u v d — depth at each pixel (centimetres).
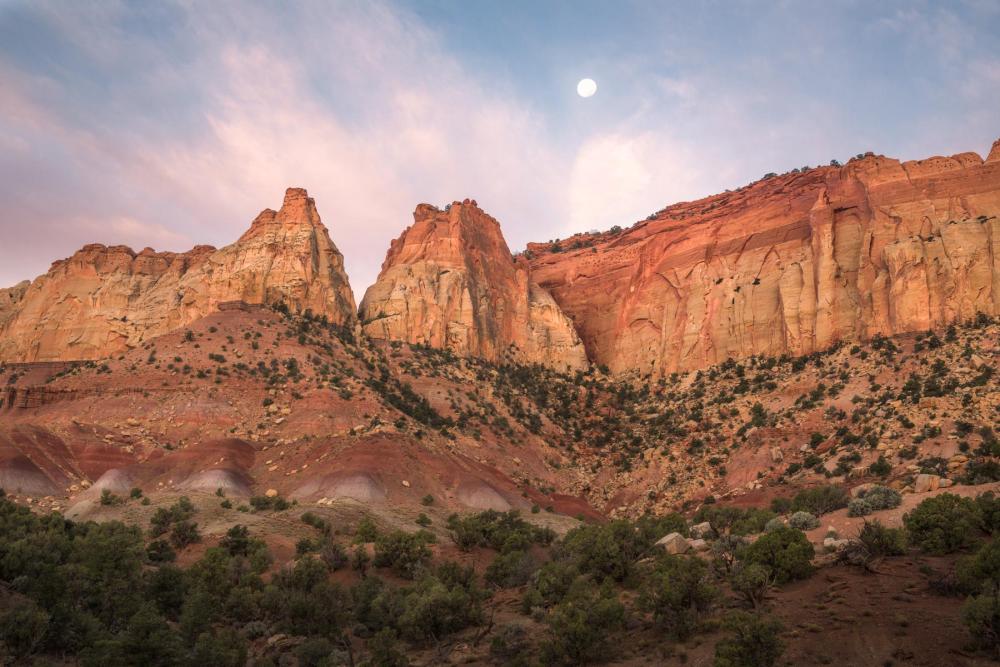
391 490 8900
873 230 11119
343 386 11044
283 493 8825
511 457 11175
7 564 4959
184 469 9112
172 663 3775
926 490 5878
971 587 3509
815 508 6153
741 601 4094
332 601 5078
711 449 10450
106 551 5397
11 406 10438
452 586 5656
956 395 8638
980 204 10650
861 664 3142
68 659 4106
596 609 4062
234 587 5566
